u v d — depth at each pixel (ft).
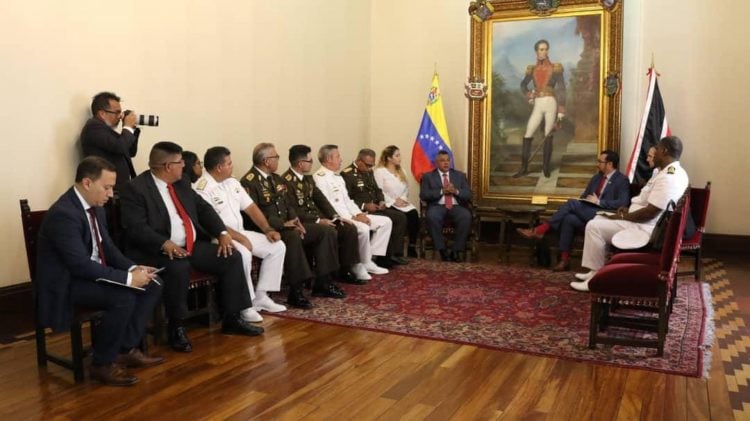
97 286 10.35
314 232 16.20
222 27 18.70
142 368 11.17
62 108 14.25
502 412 9.30
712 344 12.50
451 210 21.72
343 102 25.32
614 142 23.26
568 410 9.36
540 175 24.49
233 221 14.90
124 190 12.62
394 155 22.11
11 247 13.42
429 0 26.40
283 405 9.57
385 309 15.08
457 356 11.77
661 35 22.99
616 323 13.19
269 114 20.88
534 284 17.75
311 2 22.82
